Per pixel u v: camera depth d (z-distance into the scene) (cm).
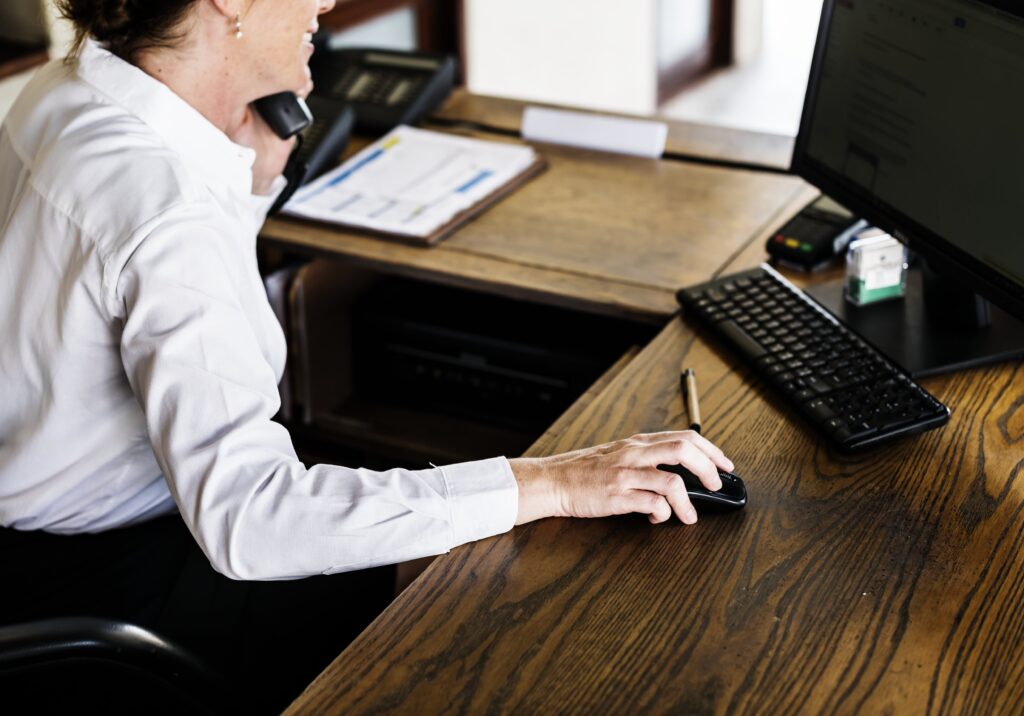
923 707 91
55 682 129
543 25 452
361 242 173
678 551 109
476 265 166
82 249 114
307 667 136
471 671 96
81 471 127
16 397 124
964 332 143
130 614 130
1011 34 121
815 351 138
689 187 192
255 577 110
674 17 525
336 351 199
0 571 130
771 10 645
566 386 179
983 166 128
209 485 108
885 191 147
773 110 511
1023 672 94
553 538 112
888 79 143
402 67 225
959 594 103
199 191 118
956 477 119
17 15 247
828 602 102
